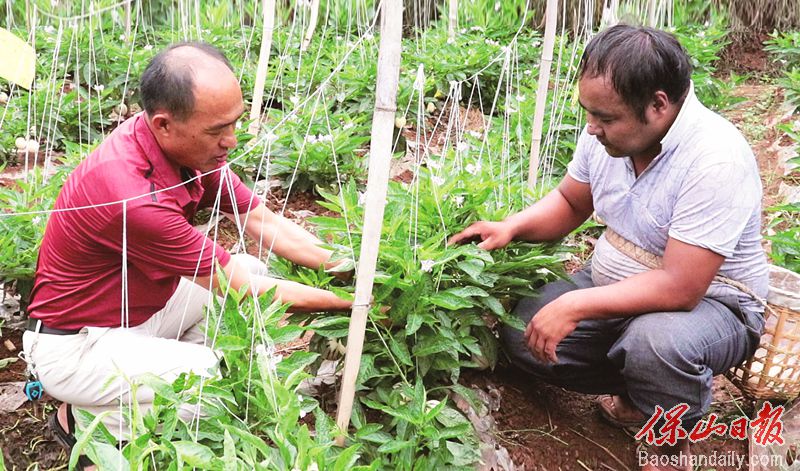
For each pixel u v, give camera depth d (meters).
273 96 5.39
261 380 2.29
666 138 2.58
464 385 3.04
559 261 3.02
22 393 2.97
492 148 4.39
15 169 4.60
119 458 1.93
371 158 2.20
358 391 2.79
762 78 8.24
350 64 5.94
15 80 2.24
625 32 2.44
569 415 3.19
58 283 2.47
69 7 6.11
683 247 2.58
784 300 2.81
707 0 8.42
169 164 2.39
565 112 5.04
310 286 2.70
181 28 6.55
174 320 2.86
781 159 5.75
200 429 2.27
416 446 2.47
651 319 2.65
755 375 2.99
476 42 6.64
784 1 8.54
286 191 4.59
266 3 4.34
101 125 5.24
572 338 2.96
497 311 2.82
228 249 4.05
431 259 2.71
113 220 2.29
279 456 2.15
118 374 2.07
